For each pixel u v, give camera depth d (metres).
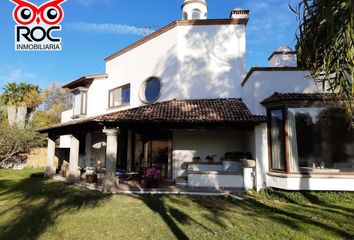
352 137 11.69
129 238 7.16
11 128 30.78
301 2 5.98
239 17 18.56
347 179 11.45
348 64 5.28
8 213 9.84
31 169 29.27
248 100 14.83
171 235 7.33
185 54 17.67
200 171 14.15
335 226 7.97
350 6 4.80
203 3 23.27
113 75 22.12
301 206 10.54
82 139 23.78
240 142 16.61
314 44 5.95
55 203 11.30
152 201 11.39
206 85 17.34
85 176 18.09
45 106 52.50
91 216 9.20
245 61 17.33
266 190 12.48
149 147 18.34
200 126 13.70
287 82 13.24
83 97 23.02
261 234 7.34
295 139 11.88
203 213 9.48
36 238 7.24
